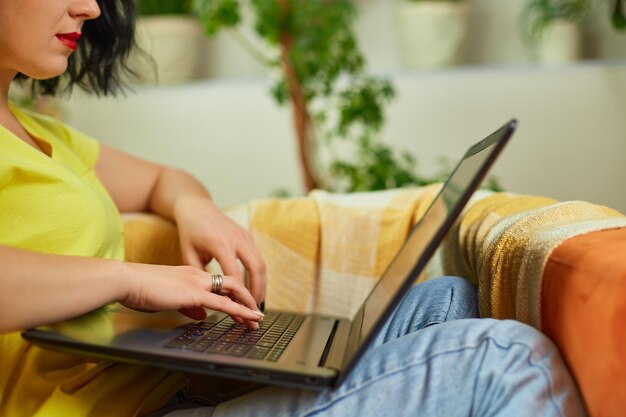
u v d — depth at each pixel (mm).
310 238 1138
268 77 2621
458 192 624
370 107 1966
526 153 2414
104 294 674
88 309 667
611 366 553
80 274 662
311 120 2098
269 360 625
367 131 2082
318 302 1120
